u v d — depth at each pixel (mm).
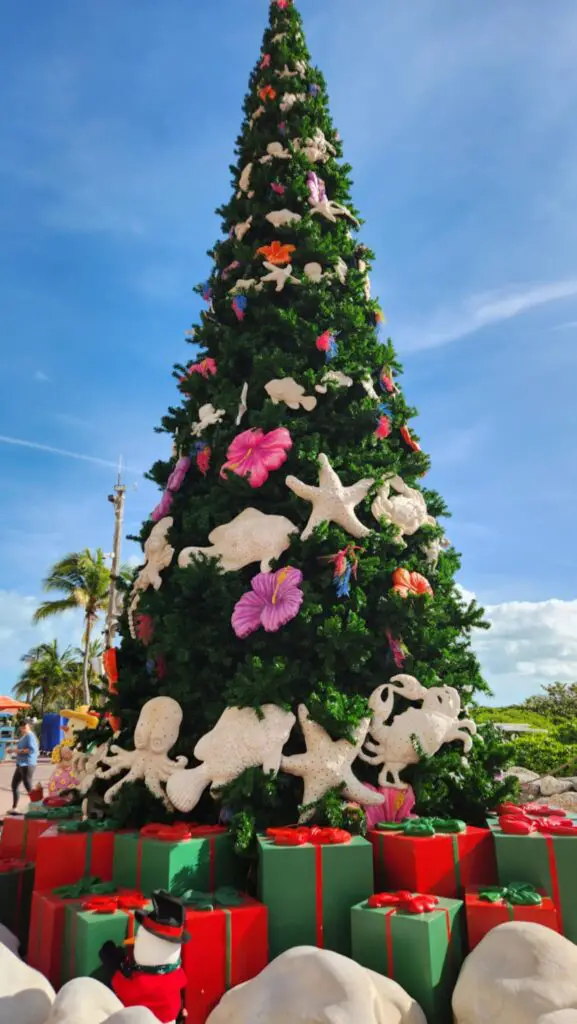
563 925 3338
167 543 4984
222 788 3895
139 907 3064
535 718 11367
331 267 5953
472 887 3389
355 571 4547
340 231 6332
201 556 4621
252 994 2656
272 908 3162
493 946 2846
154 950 2670
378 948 2967
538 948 2758
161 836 3479
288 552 4664
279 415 4875
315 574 4613
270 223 6203
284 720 4016
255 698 3992
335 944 3170
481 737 4652
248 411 5281
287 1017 2514
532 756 8008
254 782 3830
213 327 5773
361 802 3934
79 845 3732
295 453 4879
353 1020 2451
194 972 2898
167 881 3314
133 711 4758
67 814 4641
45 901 3328
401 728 4176
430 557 5246
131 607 5219
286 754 4293
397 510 4941
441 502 5766
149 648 4637
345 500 4605
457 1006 2771
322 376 5133
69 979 2990
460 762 4301
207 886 3473
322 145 6750
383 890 3543
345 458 4949
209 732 4098
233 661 4500
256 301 5738
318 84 7160
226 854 3594
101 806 4773
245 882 3646
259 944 3055
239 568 4590
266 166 6402
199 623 4512
